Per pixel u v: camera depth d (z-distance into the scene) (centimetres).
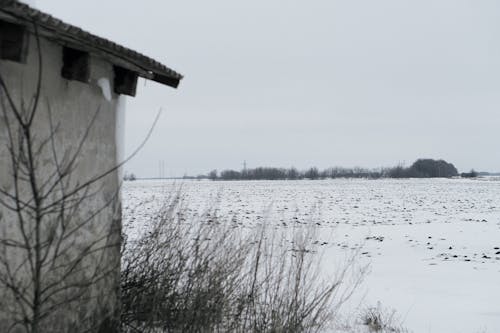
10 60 435
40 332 477
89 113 552
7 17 407
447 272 1584
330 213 3794
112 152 603
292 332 636
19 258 456
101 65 571
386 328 937
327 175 18912
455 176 19262
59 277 502
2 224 439
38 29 438
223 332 649
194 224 757
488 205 4734
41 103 479
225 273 672
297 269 696
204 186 9262
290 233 1847
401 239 2312
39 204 393
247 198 5503
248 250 709
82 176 540
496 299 1232
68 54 508
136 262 712
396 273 1566
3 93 439
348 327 903
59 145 502
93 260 560
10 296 447
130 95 629
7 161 443
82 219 539
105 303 585
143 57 547
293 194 6525
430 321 1027
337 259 1791
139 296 676
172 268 691
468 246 2117
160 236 718
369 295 1270
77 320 531
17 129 450
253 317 664
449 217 3478
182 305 648
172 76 633
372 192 7300
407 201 5334
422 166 19338
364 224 2991
